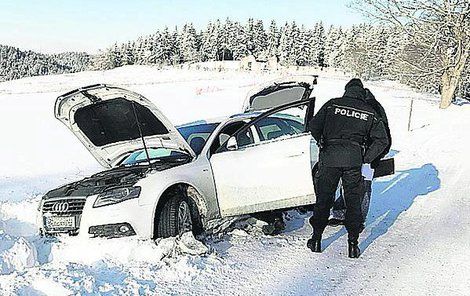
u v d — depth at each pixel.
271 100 7.72
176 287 4.56
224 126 6.44
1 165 12.91
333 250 5.90
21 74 149.38
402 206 8.35
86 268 4.78
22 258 4.97
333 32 110.50
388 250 5.91
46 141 17.39
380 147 5.48
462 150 15.59
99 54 126.19
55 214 5.61
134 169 6.33
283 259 5.50
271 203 6.11
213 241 6.15
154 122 6.01
